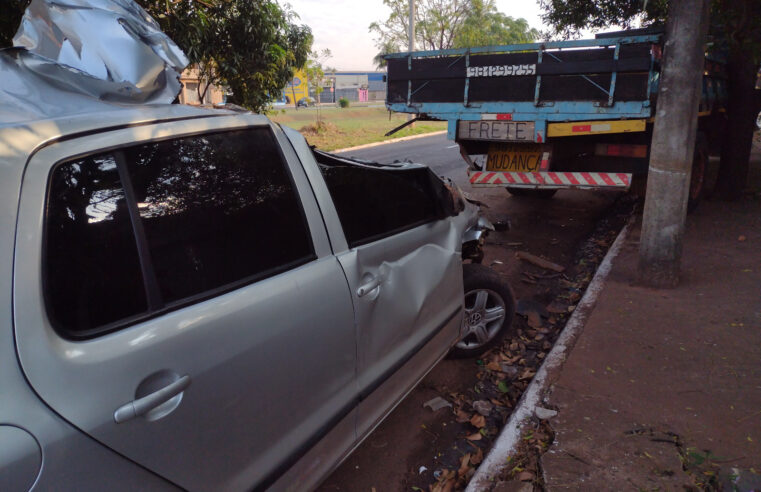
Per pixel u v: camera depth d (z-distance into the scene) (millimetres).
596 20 9320
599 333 4074
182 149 1845
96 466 1376
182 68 2311
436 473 2898
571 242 7008
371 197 2672
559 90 6191
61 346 1376
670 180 4629
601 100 5973
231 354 1754
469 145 7500
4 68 1827
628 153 6730
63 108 1691
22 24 1976
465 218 3662
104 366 1433
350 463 2979
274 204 2100
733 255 5664
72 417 1335
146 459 1493
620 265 5512
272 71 9719
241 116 2115
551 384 3432
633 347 3844
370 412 2496
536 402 3256
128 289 1576
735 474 2592
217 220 1883
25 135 1462
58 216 1455
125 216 1622
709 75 7406
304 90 26016
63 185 1485
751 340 3879
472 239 3723
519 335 4445
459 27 34750
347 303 2264
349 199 2529
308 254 2184
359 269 2383
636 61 5633
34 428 1261
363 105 63281
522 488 2594
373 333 2467
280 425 1946
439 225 3191
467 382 3748
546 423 3043
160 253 1686
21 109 1604
